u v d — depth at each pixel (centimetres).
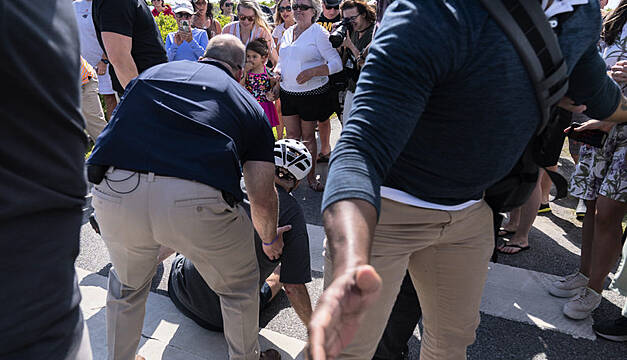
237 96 182
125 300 190
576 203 436
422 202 123
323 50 407
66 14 75
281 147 218
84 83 421
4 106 63
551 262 331
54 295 76
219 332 248
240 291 190
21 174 67
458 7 93
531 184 137
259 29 496
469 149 109
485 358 239
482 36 94
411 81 91
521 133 110
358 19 383
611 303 284
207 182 164
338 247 71
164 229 167
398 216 126
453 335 154
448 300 148
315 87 420
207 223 166
